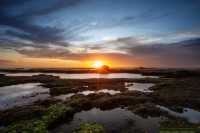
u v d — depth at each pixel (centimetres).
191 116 2345
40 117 2183
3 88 5278
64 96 3866
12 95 3978
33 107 2584
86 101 3020
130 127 1970
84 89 4928
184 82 5600
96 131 1702
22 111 2384
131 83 6506
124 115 2439
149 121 2158
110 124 2084
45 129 1731
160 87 4853
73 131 1747
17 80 7294
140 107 2686
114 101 3095
